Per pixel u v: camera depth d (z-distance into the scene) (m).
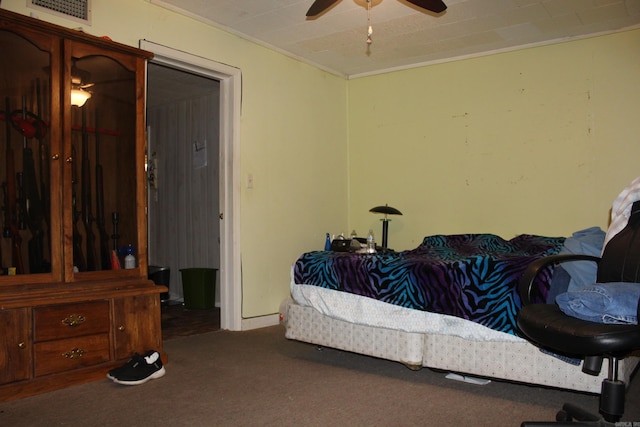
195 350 2.99
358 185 4.60
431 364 2.36
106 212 2.56
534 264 1.89
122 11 2.83
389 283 2.48
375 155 4.50
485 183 3.92
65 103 2.34
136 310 2.53
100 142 2.55
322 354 2.90
